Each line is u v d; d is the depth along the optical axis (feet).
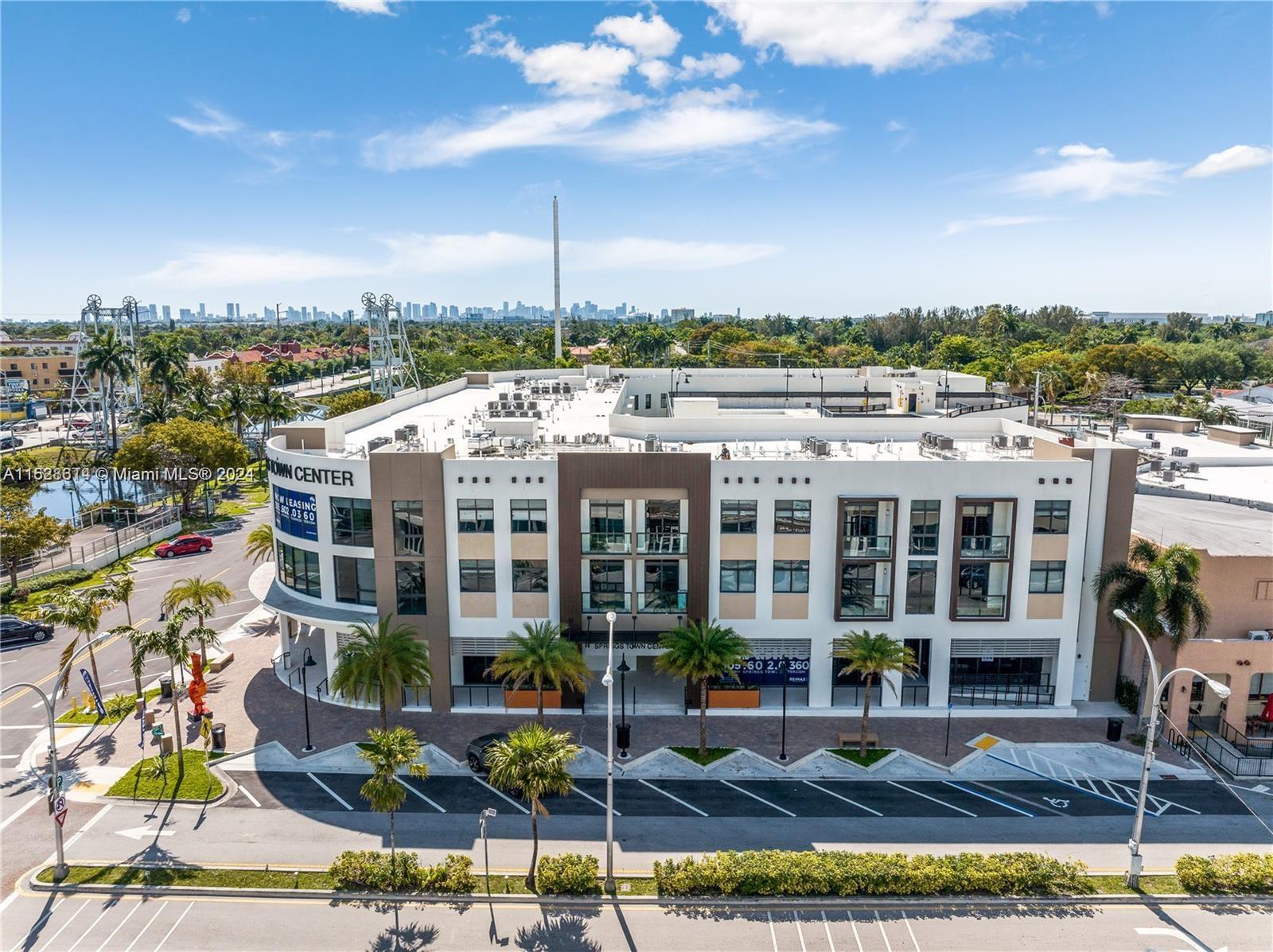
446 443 168.14
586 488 136.98
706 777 124.06
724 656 124.47
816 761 128.26
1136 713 143.02
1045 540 140.15
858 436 183.83
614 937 90.43
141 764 126.21
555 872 97.96
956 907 95.35
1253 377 587.68
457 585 142.20
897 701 144.66
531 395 249.55
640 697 149.28
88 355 328.29
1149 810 116.16
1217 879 98.17
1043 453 151.23
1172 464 193.98
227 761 127.13
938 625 143.02
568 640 136.56
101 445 355.97
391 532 139.03
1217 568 138.51
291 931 91.09
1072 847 107.55
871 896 96.63
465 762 127.34
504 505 138.82
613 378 295.07
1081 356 524.11
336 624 142.51
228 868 101.30
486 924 92.32
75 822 111.34
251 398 373.40
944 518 139.54
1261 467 205.16
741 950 88.38
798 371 274.36
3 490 222.07
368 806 115.55
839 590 141.28
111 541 247.70
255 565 213.46
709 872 97.25
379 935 90.63
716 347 602.85
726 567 142.10
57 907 94.79
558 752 96.37
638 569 142.92
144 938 89.66
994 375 493.77
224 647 174.50
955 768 126.52
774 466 138.10
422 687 138.41
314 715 142.61
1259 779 124.47
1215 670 134.62
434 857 104.22
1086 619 146.10
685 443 175.42
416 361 522.06
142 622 185.16
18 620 175.32
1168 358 503.61
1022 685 149.38
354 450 162.81
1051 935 91.04
